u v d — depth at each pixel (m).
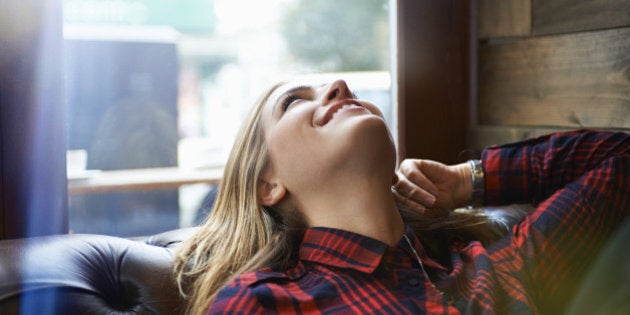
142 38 2.51
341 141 1.05
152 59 2.54
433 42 1.68
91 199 2.35
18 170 1.25
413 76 1.67
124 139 2.50
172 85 2.63
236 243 1.14
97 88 2.38
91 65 2.36
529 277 1.10
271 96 1.19
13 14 1.23
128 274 1.07
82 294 0.97
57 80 1.28
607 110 1.37
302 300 0.97
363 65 3.64
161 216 2.57
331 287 1.00
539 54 1.53
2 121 1.23
